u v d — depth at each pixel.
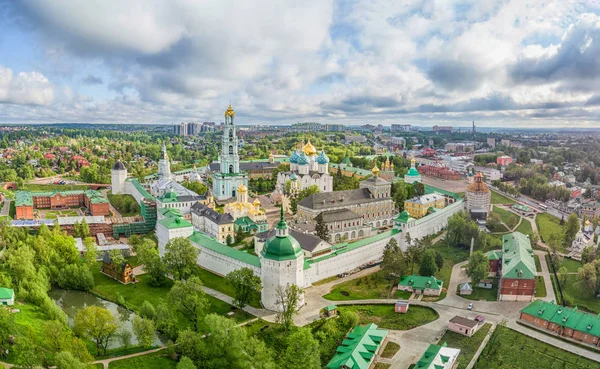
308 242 186.00
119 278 185.00
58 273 174.25
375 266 199.75
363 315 152.75
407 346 133.75
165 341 137.25
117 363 122.75
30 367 110.19
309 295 167.88
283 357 125.75
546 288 175.88
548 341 137.12
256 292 161.38
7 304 144.00
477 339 137.50
